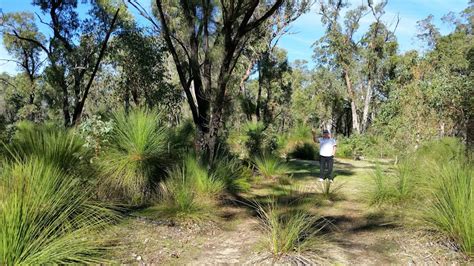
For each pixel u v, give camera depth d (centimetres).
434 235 481
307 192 786
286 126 4234
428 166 671
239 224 573
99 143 668
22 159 521
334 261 426
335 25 3700
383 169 782
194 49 960
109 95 1733
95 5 1552
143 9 984
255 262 423
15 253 340
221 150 1051
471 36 3259
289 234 448
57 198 427
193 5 935
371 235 516
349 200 714
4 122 869
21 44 2741
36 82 2534
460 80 1040
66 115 1591
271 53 2812
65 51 1583
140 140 672
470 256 426
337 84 4125
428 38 3653
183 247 468
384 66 3753
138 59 1528
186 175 695
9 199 373
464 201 462
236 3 887
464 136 1030
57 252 367
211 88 907
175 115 1708
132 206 618
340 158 1877
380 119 1296
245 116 1838
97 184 600
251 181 912
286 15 1803
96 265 388
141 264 408
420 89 1130
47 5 1636
